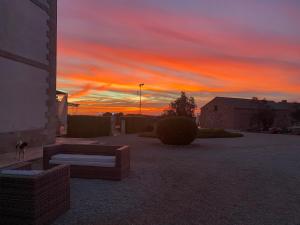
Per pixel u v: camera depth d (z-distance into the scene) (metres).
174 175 8.01
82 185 6.78
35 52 12.96
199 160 10.82
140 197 5.79
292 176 8.05
